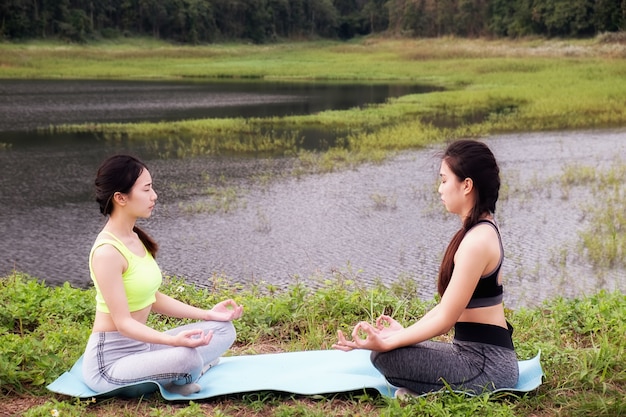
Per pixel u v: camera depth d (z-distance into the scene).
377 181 14.19
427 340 3.65
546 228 10.80
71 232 10.92
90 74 50.00
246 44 103.81
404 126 20.88
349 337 4.75
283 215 11.75
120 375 3.56
